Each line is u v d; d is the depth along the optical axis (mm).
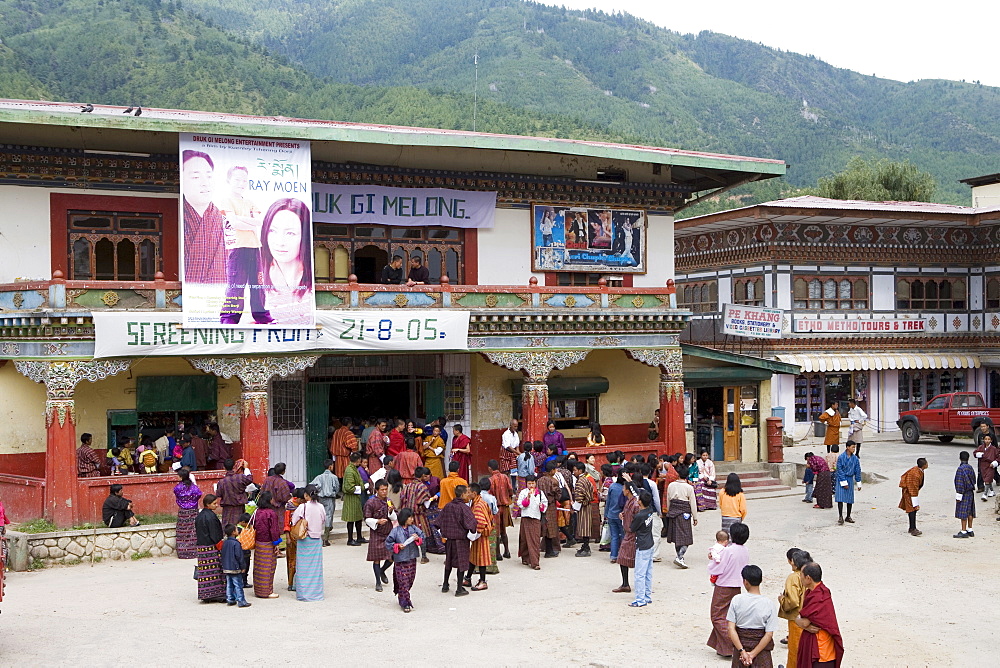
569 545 21266
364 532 22094
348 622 14852
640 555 16047
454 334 23609
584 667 12828
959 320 42844
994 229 42250
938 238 42406
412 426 26453
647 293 26109
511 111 104438
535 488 19141
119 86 113375
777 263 39344
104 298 20375
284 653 13195
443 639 14023
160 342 20641
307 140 22172
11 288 20375
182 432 23516
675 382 26484
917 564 19297
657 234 28469
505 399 27328
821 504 25750
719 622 13172
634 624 14914
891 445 38094
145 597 16375
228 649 13336
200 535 15953
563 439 24547
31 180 22219
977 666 13133
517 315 24297
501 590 17094
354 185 24766
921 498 27172
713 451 29750
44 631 14164
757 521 24000
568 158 27125
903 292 41812
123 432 23484
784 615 11281
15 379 22391
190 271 21000
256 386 21766
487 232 26422
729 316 35031
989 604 16297
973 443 38344
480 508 17109
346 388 26328
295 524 16062
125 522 19938
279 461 24984
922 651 13750
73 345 20078
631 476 18812
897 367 40688
